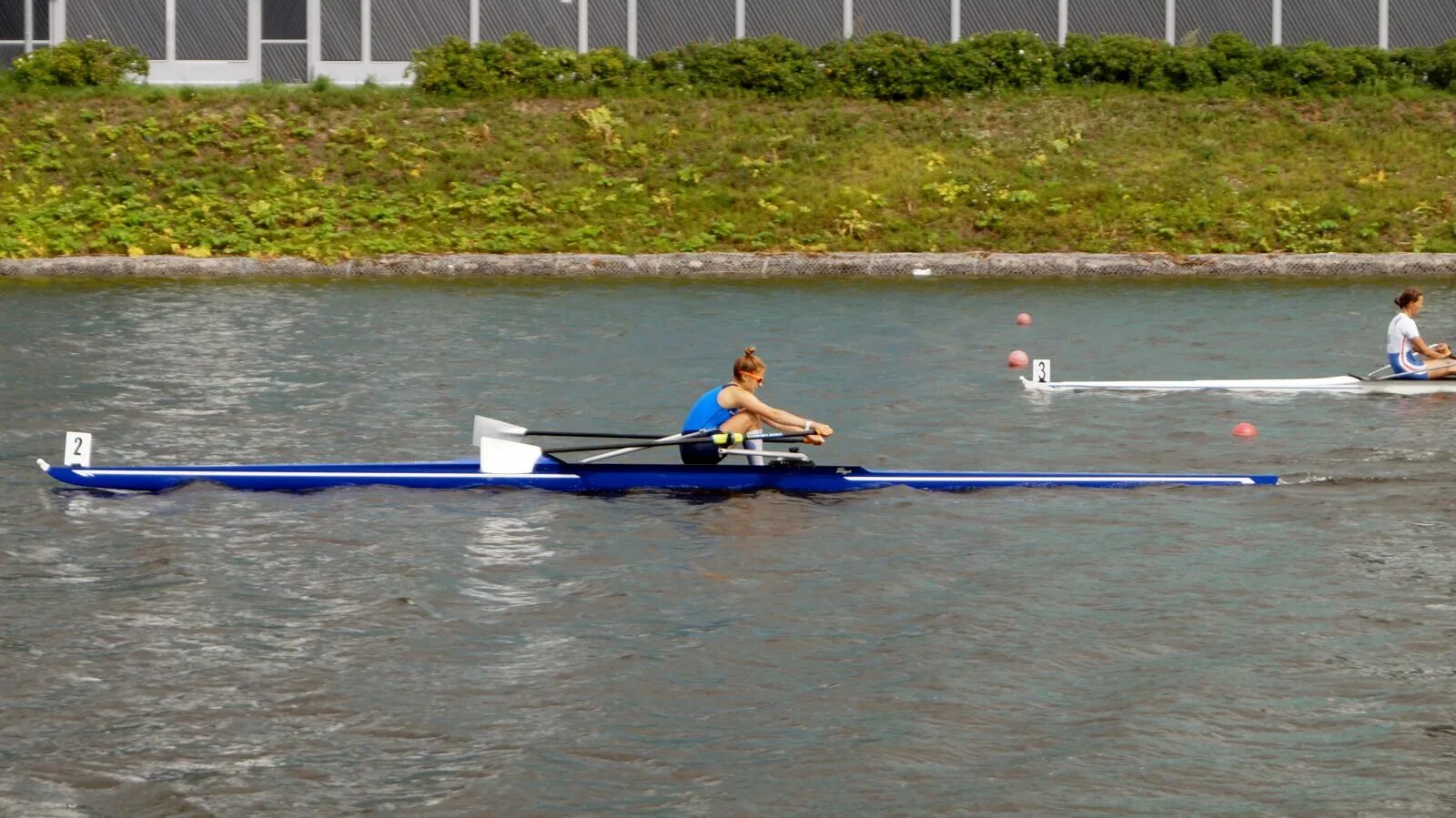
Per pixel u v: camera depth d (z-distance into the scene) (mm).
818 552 22516
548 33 69625
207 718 16500
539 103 65000
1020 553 22438
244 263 54781
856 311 47469
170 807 14594
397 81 69375
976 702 16953
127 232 56344
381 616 19656
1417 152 62312
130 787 14953
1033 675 17703
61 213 57125
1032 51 66750
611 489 26172
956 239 57750
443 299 49344
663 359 39000
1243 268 56031
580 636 19000
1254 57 66875
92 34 69500
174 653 18328
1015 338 42750
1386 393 35344
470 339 41688
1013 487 26250
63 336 41656
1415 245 57219
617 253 56500
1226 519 24266
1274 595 20469
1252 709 16719
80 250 55500
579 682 17547
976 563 21953
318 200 58719
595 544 22922
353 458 28594
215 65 69750
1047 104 65250
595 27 69688
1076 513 24625
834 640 18844
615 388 35094
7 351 39094
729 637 18969
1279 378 37469
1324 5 69938
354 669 17875
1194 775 15203
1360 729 16203
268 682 17484
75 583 20875
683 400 33781
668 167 61344
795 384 35906
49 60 65188
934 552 22516
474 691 17281
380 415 32156
